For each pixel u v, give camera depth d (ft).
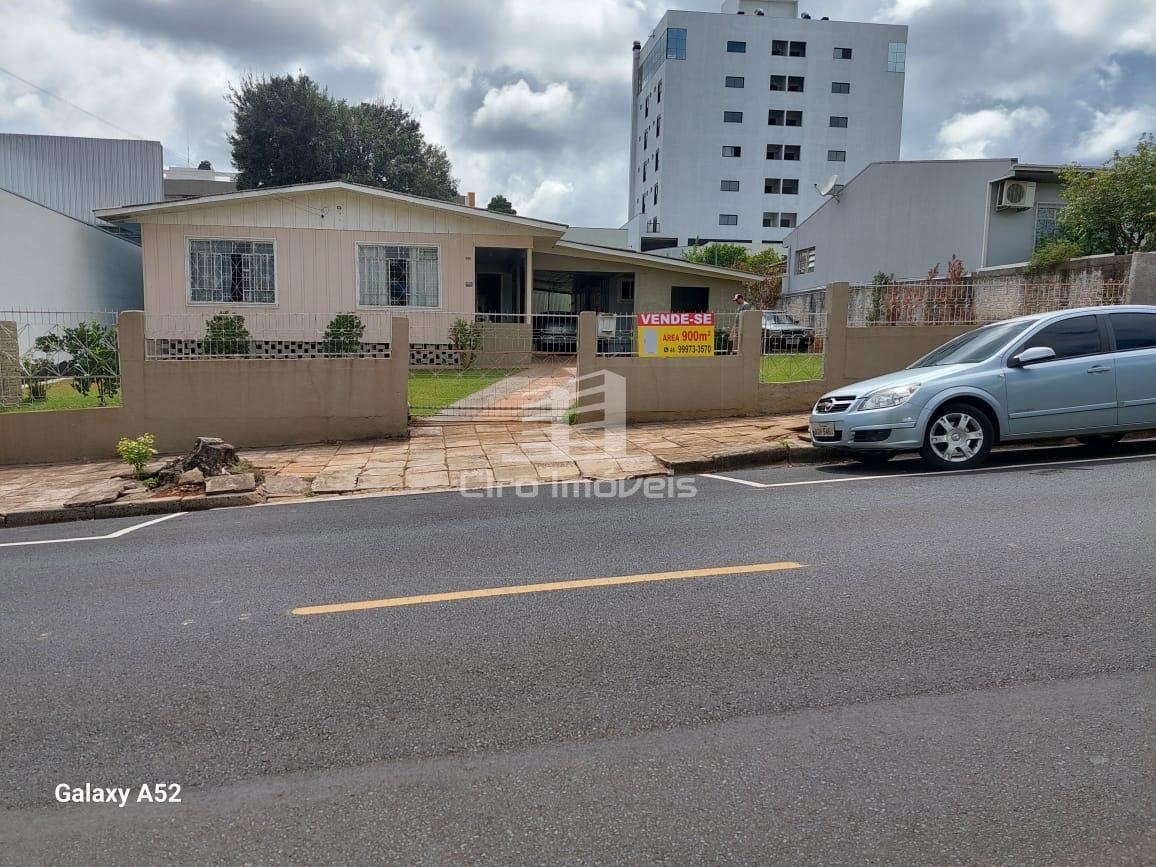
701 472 29.94
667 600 15.20
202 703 11.68
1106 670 11.70
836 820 8.55
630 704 11.23
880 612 14.14
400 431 38.34
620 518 22.25
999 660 12.13
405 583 16.96
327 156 129.49
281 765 9.96
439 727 10.77
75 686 12.42
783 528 20.16
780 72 196.44
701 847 8.18
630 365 39.68
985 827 8.38
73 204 90.84
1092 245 65.41
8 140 89.04
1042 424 27.09
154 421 36.91
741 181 196.85
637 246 169.27
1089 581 15.15
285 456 35.22
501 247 63.67
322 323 61.11
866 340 40.45
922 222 80.02
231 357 37.50
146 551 21.18
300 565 18.85
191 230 59.47
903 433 26.68
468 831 8.55
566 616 14.57
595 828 8.54
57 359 37.40
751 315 39.99
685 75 193.57
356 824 8.72
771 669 12.13
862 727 10.43
